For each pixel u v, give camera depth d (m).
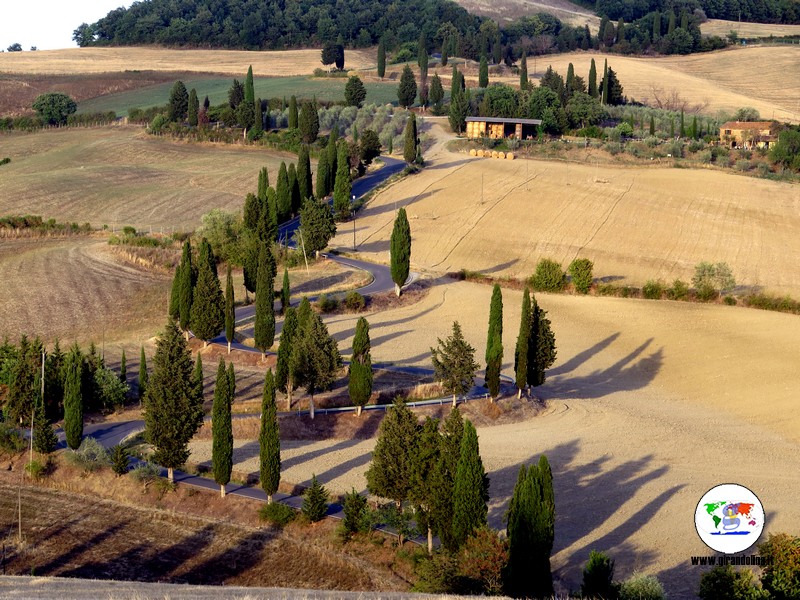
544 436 87.12
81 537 69.69
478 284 134.25
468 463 61.34
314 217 140.12
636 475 78.38
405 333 115.44
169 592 51.53
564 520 70.25
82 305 122.50
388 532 69.06
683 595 59.12
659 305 125.38
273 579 64.94
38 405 85.19
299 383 87.75
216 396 73.31
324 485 76.06
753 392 99.69
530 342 95.56
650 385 103.31
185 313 108.25
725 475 78.62
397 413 69.00
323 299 122.00
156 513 72.94
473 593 55.91
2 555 66.69
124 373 95.44
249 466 79.62
